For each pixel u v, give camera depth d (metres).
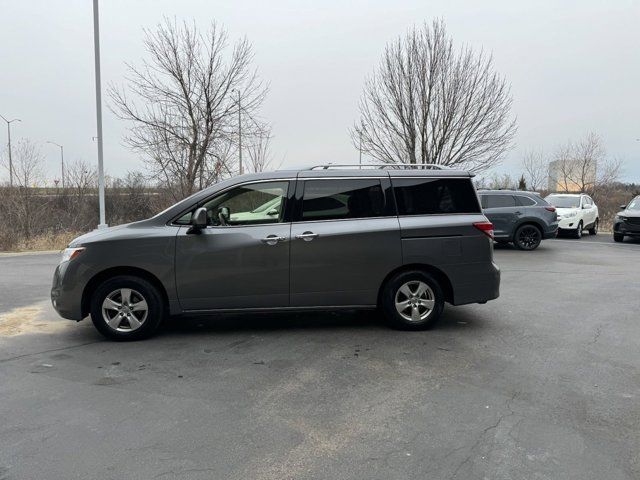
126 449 3.22
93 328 6.11
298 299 5.75
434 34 19.97
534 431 3.47
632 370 4.68
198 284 5.57
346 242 5.74
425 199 6.00
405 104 20.41
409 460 3.10
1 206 18.30
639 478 2.90
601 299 7.84
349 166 6.22
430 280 5.95
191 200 5.69
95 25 15.70
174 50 19.14
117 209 24.38
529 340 5.62
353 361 4.91
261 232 5.64
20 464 3.04
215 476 2.93
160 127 19.30
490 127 20.19
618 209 30.95
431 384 4.32
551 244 17.55
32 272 10.57
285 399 4.01
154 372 4.61
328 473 2.96
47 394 4.10
